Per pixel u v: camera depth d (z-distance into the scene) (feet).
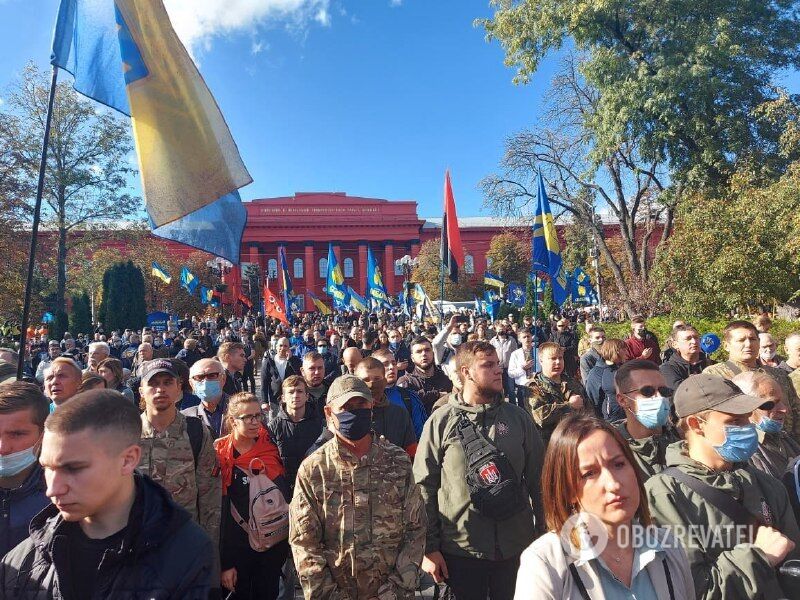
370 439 9.74
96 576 5.63
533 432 11.10
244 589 12.02
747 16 61.87
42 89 100.01
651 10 61.67
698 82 57.67
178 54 13.52
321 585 8.87
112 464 5.61
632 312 72.90
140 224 114.01
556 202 83.20
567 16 62.90
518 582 6.06
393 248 239.50
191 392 17.43
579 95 80.38
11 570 6.07
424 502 10.56
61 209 104.01
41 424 8.30
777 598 6.72
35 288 92.17
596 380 18.22
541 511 10.65
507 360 34.32
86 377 13.75
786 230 44.47
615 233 136.87
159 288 138.00
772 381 10.17
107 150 106.22
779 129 58.18
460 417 10.92
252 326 73.51
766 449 10.32
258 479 12.08
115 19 12.80
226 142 13.79
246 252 231.30
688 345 17.87
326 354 29.66
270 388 28.07
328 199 236.84
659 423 9.88
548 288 83.51
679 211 58.44
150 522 5.74
